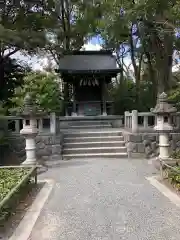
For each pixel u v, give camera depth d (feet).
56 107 39.34
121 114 57.82
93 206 15.93
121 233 12.15
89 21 53.78
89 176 24.04
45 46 50.72
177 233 12.07
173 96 31.73
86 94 58.23
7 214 13.80
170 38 42.01
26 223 13.53
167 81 47.39
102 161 31.60
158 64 47.09
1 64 55.06
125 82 67.62
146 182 21.67
